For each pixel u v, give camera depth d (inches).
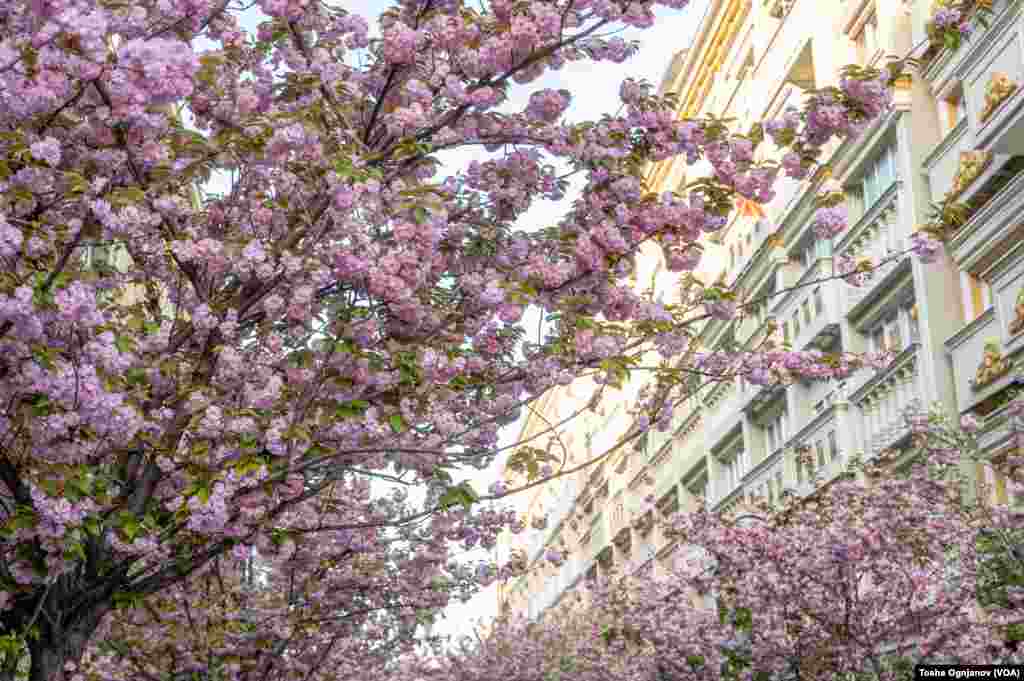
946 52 926.4
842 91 317.4
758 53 1451.8
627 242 326.6
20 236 246.8
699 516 771.4
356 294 302.2
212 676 518.0
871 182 1084.5
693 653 854.5
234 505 299.7
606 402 2358.5
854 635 632.4
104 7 265.9
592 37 316.2
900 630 618.2
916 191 962.7
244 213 339.3
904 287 976.9
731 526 709.9
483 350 335.9
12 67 241.6
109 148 285.9
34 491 257.6
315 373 307.6
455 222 337.1
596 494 2397.9
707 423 1603.1
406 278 291.9
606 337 319.3
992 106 813.9
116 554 311.4
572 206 331.3
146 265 337.1
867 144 1054.4
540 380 331.6
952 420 887.1
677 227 326.3
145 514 304.3
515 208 339.6
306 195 312.3
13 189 259.3
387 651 721.6
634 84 322.0
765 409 1368.1
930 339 908.0
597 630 1158.3
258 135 292.2
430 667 1120.2
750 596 698.2
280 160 291.4
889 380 1003.3
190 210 333.7
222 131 313.6
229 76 321.7
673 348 346.6
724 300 346.0
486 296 296.0
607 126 323.6
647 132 327.3
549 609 1663.4
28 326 244.7
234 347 317.4
